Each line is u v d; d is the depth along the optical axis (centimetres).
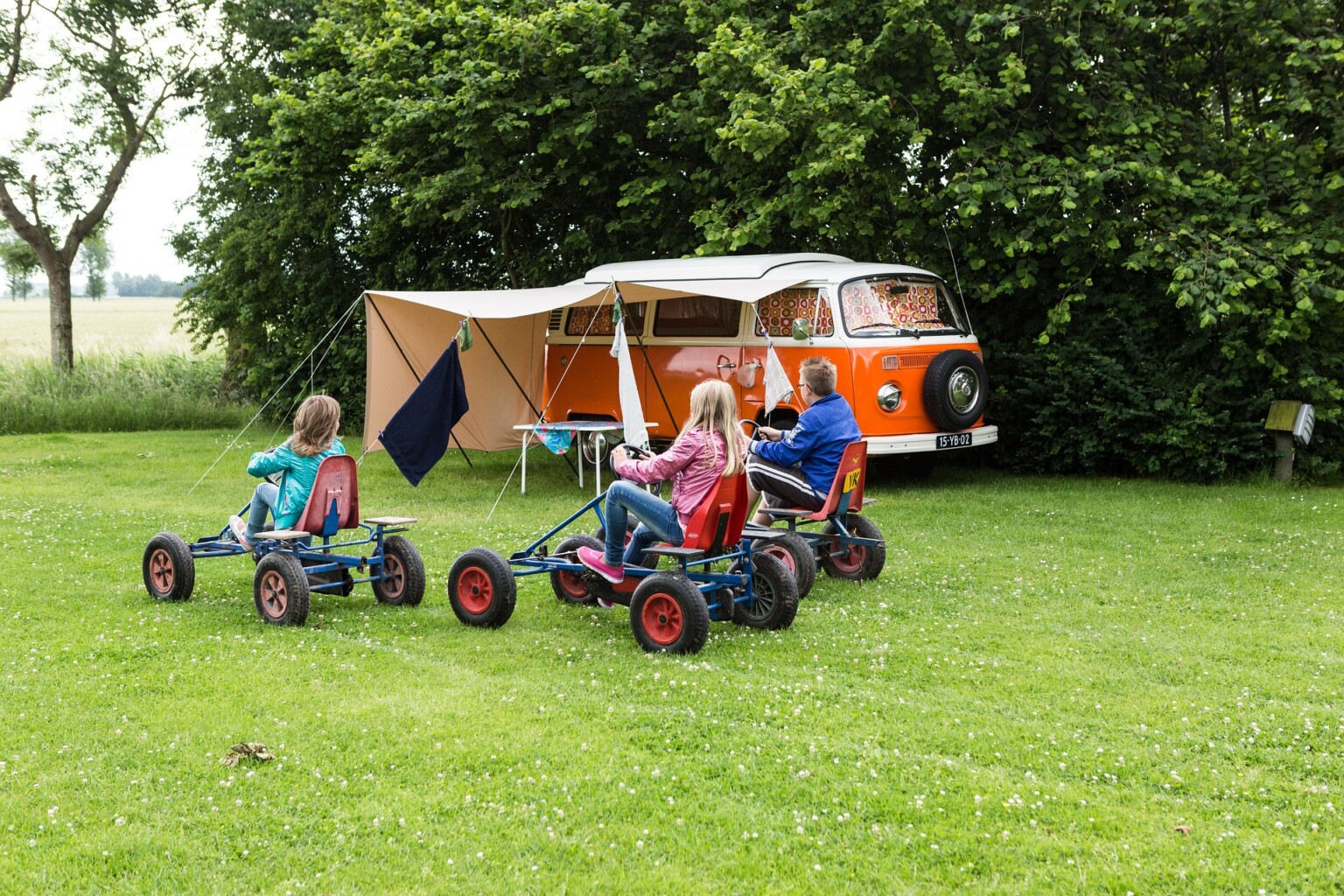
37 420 2070
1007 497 1224
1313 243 1221
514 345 1421
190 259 2323
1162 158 1356
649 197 1559
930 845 392
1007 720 525
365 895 360
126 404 2145
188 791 439
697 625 621
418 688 570
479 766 466
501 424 1445
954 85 1269
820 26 1354
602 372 1388
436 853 388
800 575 763
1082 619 717
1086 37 1355
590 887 365
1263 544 949
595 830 407
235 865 379
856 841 400
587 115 1489
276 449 726
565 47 1454
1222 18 1323
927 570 859
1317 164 1315
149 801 429
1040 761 470
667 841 400
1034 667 611
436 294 1283
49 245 2483
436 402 1107
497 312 1135
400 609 744
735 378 1253
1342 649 645
